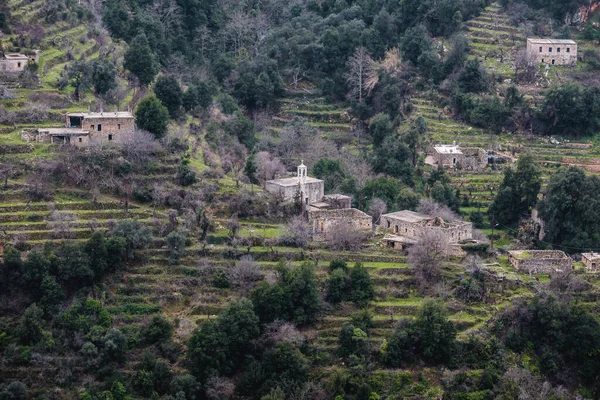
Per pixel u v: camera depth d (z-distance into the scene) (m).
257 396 196.50
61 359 196.38
